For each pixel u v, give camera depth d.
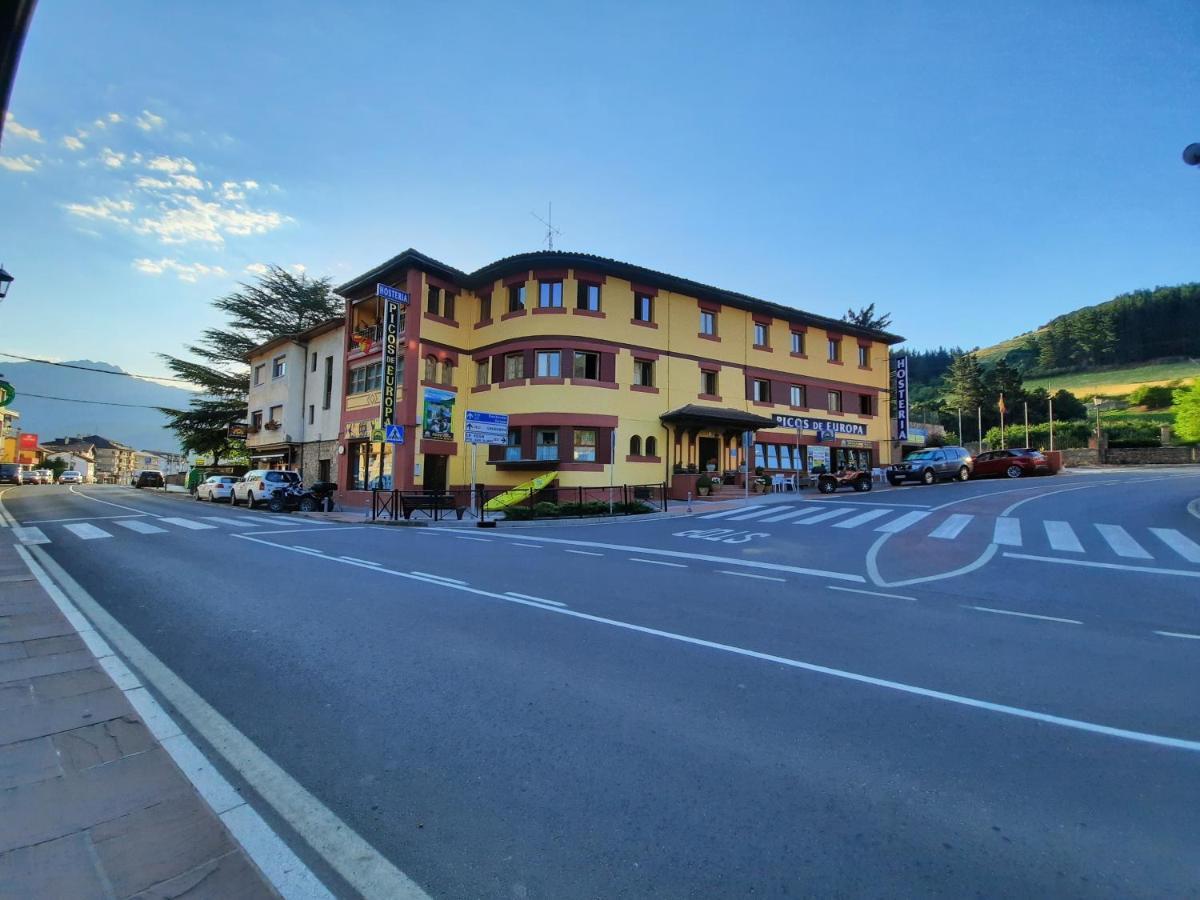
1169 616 6.79
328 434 29.34
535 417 24.08
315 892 2.32
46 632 5.72
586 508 19.48
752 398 30.14
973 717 4.08
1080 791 3.15
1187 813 2.94
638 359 26.25
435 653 5.33
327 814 2.87
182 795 2.94
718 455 28.33
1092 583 8.51
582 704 4.23
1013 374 65.69
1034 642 5.81
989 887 2.41
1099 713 4.16
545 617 6.59
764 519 16.80
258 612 6.75
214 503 27.92
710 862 2.55
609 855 2.59
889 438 36.47
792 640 5.82
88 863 2.40
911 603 7.40
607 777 3.24
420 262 24.17
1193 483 22.45
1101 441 39.38
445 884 2.39
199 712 4.05
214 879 2.35
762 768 3.36
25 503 25.77
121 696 4.17
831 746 3.63
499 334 25.53
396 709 4.12
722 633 6.04
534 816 2.88
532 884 2.40
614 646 5.57
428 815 2.88
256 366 37.53
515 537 14.16
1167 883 2.44
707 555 11.14
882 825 2.83
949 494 21.53
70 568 9.50
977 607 7.20
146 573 9.09
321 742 3.63
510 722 3.93
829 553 11.25
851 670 4.98
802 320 32.41
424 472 24.31
